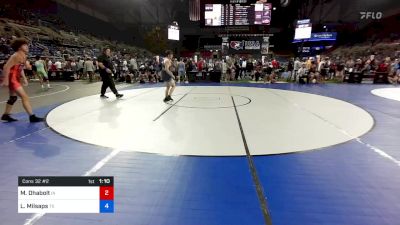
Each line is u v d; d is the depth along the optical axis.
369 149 4.24
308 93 11.41
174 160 3.79
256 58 26.22
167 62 8.70
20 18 25.64
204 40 36.66
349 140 4.70
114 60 21.72
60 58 22.69
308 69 16.45
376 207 2.62
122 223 2.39
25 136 4.89
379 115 6.83
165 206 2.65
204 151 4.14
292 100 9.36
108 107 7.82
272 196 2.83
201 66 17.88
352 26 35.81
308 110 7.46
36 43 22.52
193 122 5.98
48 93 11.31
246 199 2.77
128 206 2.65
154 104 8.35
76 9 33.62
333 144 4.48
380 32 33.47
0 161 3.73
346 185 3.07
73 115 6.70
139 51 39.16
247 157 3.90
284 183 3.11
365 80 18.27
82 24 34.38
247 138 4.81
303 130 5.35
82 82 17.00
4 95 10.86
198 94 10.88
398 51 25.94
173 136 4.92
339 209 2.59
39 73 13.34
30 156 3.92
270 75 16.95
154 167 3.56
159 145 4.42
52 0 29.19
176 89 12.75
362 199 2.77
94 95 10.54
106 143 4.51
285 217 2.46
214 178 3.24
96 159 3.81
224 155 3.98
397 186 3.04
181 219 2.44
